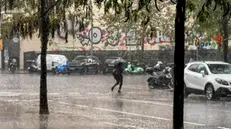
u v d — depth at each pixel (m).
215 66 25.16
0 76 45.56
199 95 27.77
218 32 27.56
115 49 55.41
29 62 53.97
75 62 50.97
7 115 16.45
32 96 24.98
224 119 16.53
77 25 15.48
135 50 53.19
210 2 7.77
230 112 18.73
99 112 18.25
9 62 55.59
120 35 50.94
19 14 15.85
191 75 25.72
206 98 24.75
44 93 16.72
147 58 53.62
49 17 15.27
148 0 7.50
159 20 39.19
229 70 25.02
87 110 18.88
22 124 14.29
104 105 21.09
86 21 16.38
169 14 39.66
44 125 14.16
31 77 43.78
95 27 52.88
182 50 7.62
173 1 7.68
